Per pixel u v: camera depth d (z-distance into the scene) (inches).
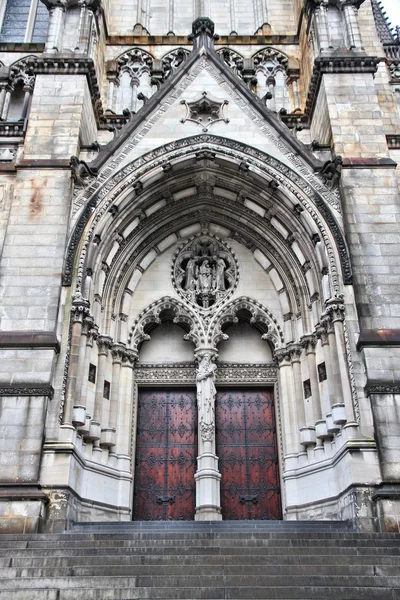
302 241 925.8
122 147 930.7
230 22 1285.7
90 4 1047.0
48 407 734.5
